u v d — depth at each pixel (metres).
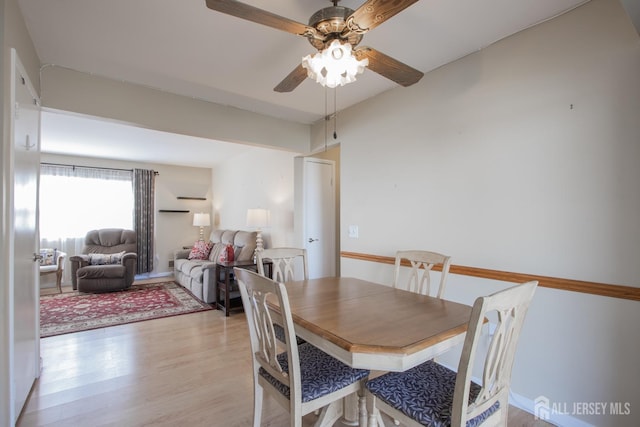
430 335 1.21
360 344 1.13
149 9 1.77
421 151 2.57
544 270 1.87
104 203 6.02
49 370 2.43
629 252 1.58
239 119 3.38
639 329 1.55
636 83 1.56
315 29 1.46
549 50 1.86
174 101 2.97
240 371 2.43
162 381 2.27
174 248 6.74
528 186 1.93
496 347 1.11
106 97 2.63
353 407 1.71
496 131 2.09
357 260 3.18
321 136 3.73
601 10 1.67
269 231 5.04
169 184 6.73
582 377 1.72
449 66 2.38
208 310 4.05
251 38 2.05
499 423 1.24
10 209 1.56
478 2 1.71
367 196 3.08
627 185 1.58
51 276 5.37
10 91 1.56
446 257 1.96
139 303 4.37
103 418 1.85
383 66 1.68
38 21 1.87
